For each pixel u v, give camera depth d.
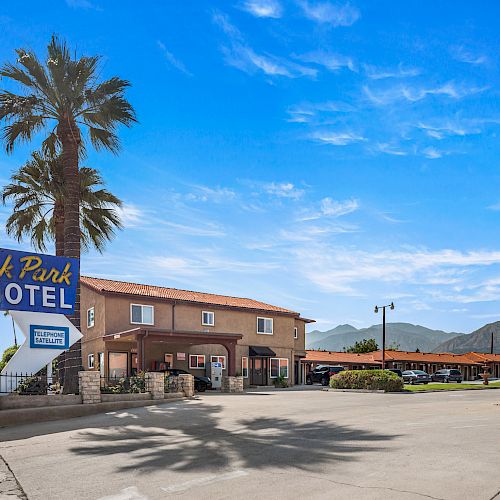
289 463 9.77
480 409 19.09
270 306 46.59
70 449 12.05
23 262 19.83
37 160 29.88
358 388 32.47
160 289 40.66
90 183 30.80
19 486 9.05
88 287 36.94
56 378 28.25
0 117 24.88
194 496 7.93
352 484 8.17
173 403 22.17
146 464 10.12
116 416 17.95
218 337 33.78
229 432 13.79
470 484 7.90
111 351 34.31
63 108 25.48
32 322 19.80
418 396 26.88
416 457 9.91
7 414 16.50
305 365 54.84
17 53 25.25
